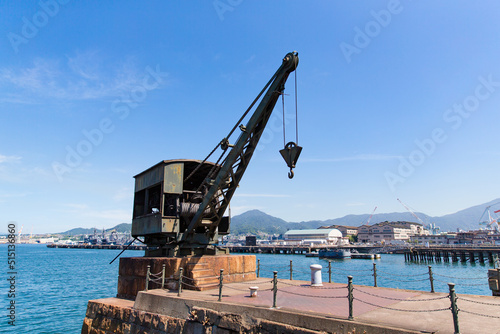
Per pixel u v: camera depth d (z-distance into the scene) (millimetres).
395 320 7734
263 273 51812
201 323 9570
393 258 96188
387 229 177000
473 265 70188
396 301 10352
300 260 88188
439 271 57469
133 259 15109
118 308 12406
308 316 7840
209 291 12359
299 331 7715
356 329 7145
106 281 42156
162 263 13680
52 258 103188
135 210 18203
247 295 11180
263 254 118625
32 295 30906
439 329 6973
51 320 21375
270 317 8445
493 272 11812
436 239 149875
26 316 22422
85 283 40062
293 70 12547
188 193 17422
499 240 140250
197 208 15602
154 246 16703
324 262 80250
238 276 15336
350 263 77688
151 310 11281
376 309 9023
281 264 73938
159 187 16984
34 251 173125
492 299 10906
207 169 17125
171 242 15125
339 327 7367
